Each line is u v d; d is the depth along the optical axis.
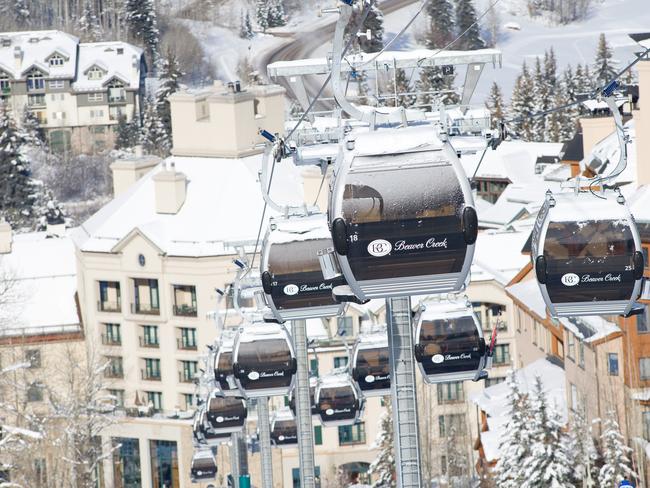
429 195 52.25
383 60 62.25
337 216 52.47
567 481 163.25
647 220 179.12
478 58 61.53
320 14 51.50
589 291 63.19
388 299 63.25
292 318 80.19
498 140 59.31
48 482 199.00
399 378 63.41
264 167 78.88
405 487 63.16
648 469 163.88
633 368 168.25
